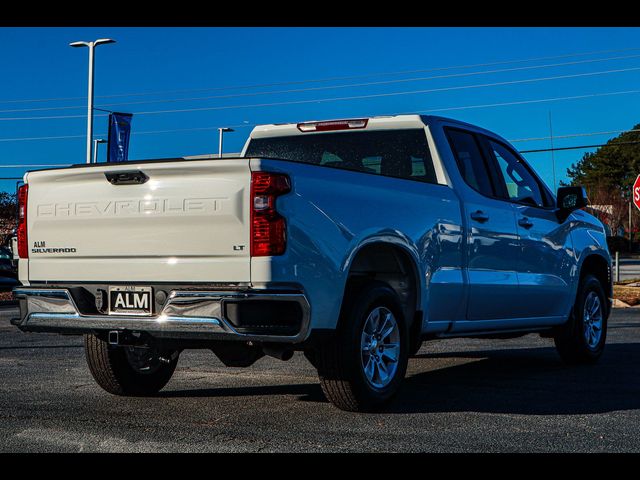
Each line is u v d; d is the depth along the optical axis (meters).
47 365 8.38
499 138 7.99
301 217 5.34
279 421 5.62
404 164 7.21
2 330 12.19
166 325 5.40
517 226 7.61
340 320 5.69
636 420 5.69
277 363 8.62
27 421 5.58
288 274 5.24
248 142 8.02
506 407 6.18
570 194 8.05
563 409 6.09
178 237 5.44
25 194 6.07
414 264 6.30
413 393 6.85
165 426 5.44
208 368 8.26
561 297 8.26
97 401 6.39
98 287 5.76
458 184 7.04
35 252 6.02
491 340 11.09
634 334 11.55
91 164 5.74
